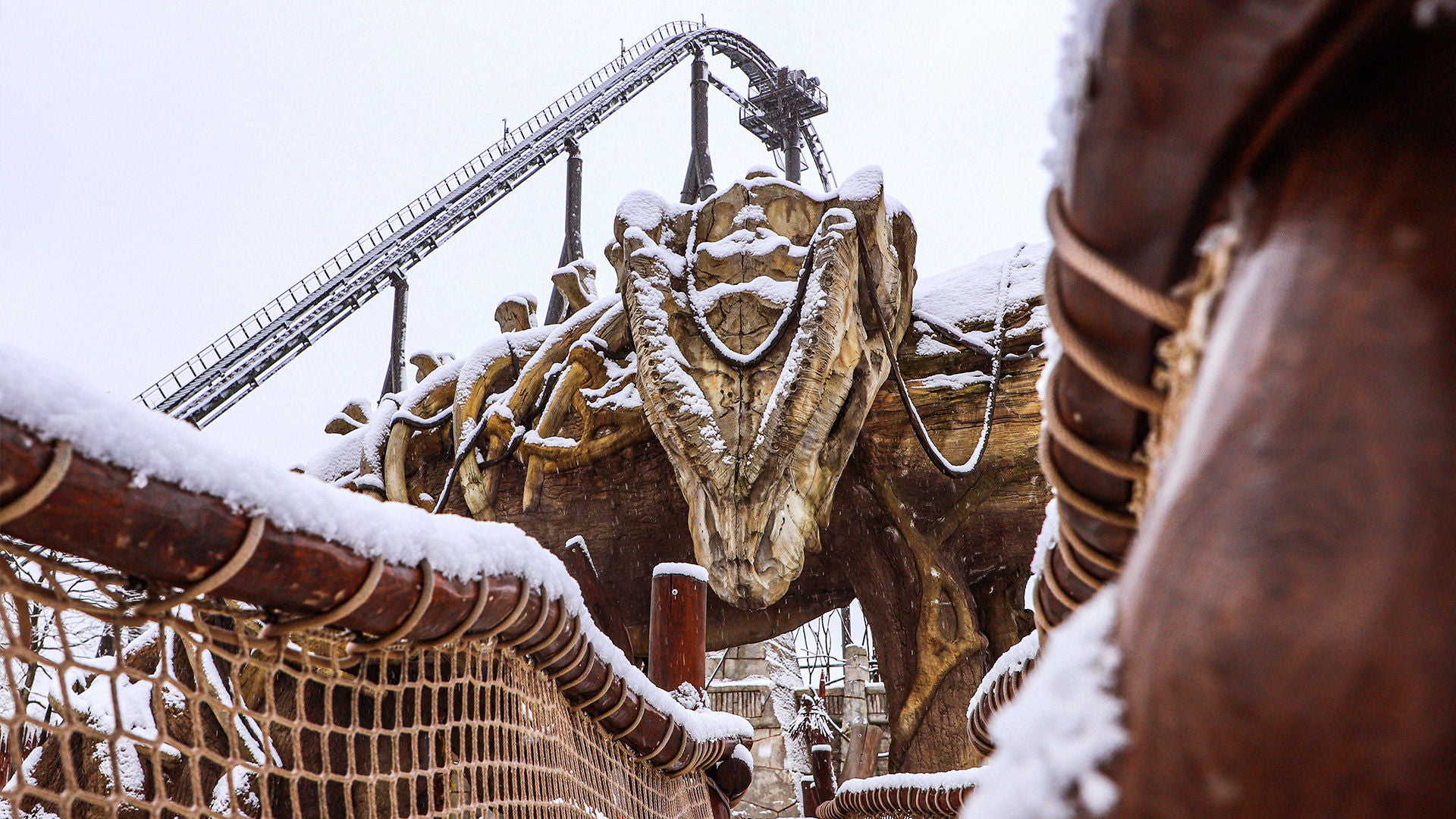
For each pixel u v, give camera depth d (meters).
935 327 12.55
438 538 1.72
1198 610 0.41
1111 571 1.01
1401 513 0.38
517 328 14.88
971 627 11.80
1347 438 0.40
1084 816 0.42
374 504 1.57
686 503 12.94
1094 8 0.50
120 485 1.09
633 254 11.34
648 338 11.06
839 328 10.53
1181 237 0.53
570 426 13.69
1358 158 0.45
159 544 1.17
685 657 5.90
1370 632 0.37
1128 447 0.76
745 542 10.21
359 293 24.30
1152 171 0.51
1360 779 0.36
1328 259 0.44
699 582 6.09
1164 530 0.45
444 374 15.00
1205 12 0.44
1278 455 0.41
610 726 3.22
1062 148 0.59
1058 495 0.99
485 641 2.13
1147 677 0.42
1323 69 0.44
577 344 13.43
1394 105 0.45
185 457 1.17
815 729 10.83
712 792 5.15
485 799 2.09
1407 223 0.43
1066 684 0.45
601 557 13.30
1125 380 0.65
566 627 2.44
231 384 22.14
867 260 11.17
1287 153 0.49
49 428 1.02
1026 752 0.44
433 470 14.77
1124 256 0.56
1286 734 0.37
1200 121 0.48
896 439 12.34
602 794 3.10
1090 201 0.55
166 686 4.31
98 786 4.16
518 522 13.55
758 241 11.18
